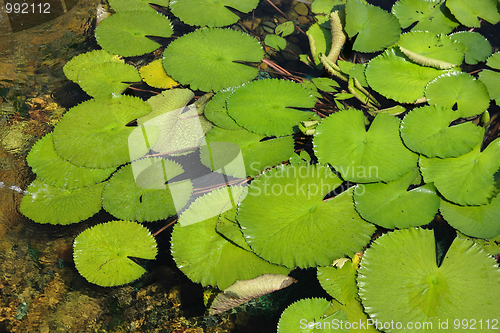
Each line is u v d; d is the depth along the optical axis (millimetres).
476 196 1726
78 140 1961
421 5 2752
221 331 1519
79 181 1845
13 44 2553
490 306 1434
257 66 2527
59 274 1606
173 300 1584
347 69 2410
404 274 1532
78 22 2736
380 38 2512
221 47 2521
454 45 2443
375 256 1577
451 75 2213
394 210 1702
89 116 2074
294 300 1601
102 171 1895
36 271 1604
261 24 2846
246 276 1546
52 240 1701
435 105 2035
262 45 2686
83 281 1595
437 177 1800
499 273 1522
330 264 1557
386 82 2262
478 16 2697
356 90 2273
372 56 2588
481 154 1866
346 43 2641
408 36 2502
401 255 1579
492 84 2230
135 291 1601
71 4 2826
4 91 2271
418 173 1854
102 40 2537
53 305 1529
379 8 2637
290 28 2783
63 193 1819
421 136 1920
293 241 1612
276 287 1529
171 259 1684
